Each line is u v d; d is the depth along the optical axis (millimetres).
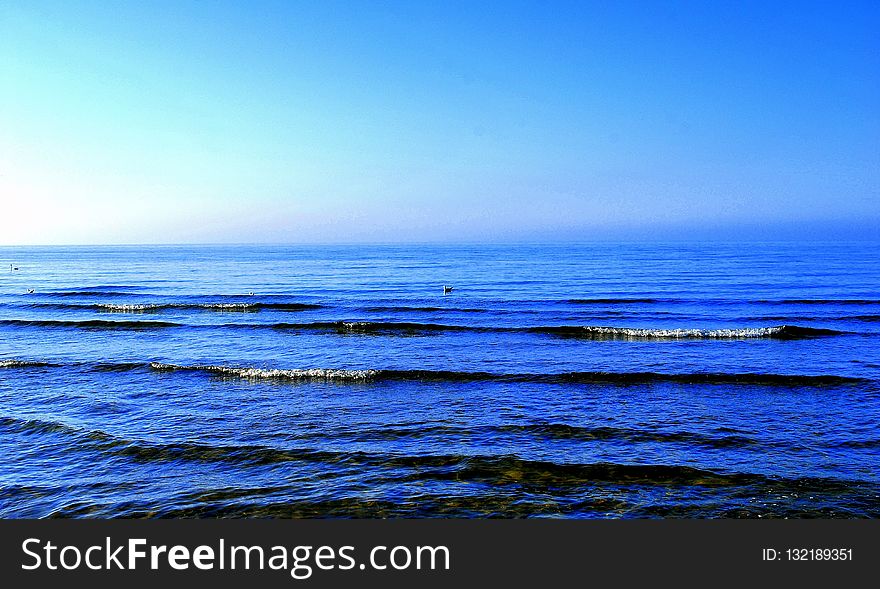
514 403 14008
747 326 26062
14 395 14766
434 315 30734
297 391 15258
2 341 23188
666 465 9953
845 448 10742
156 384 15961
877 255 95625
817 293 38438
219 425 12352
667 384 15648
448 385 15836
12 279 59375
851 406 13438
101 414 13148
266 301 37344
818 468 9781
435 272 65625
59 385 15812
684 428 12000
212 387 15648
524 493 8953
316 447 10977
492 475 9617
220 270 74688
